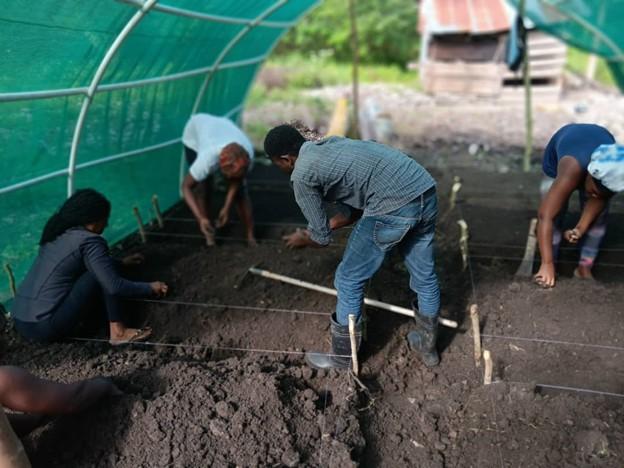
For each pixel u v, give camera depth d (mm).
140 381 2545
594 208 2920
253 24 4840
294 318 3227
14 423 2166
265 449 2143
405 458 2270
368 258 2432
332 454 2150
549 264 3088
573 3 6305
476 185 5668
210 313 3291
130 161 4332
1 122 2848
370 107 8758
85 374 2621
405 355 2869
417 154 7273
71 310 2887
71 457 2150
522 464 2154
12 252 3281
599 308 2963
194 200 3957
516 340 2848
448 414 2488
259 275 3648
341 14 15977
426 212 2348
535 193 5324
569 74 13867
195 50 4398
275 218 4875
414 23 15883
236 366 2670
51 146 3338
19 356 2824
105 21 2939
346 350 2695
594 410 2338
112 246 4176
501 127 8844
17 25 2488
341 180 2246
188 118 5137
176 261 3848
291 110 10039
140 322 3195
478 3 11398
